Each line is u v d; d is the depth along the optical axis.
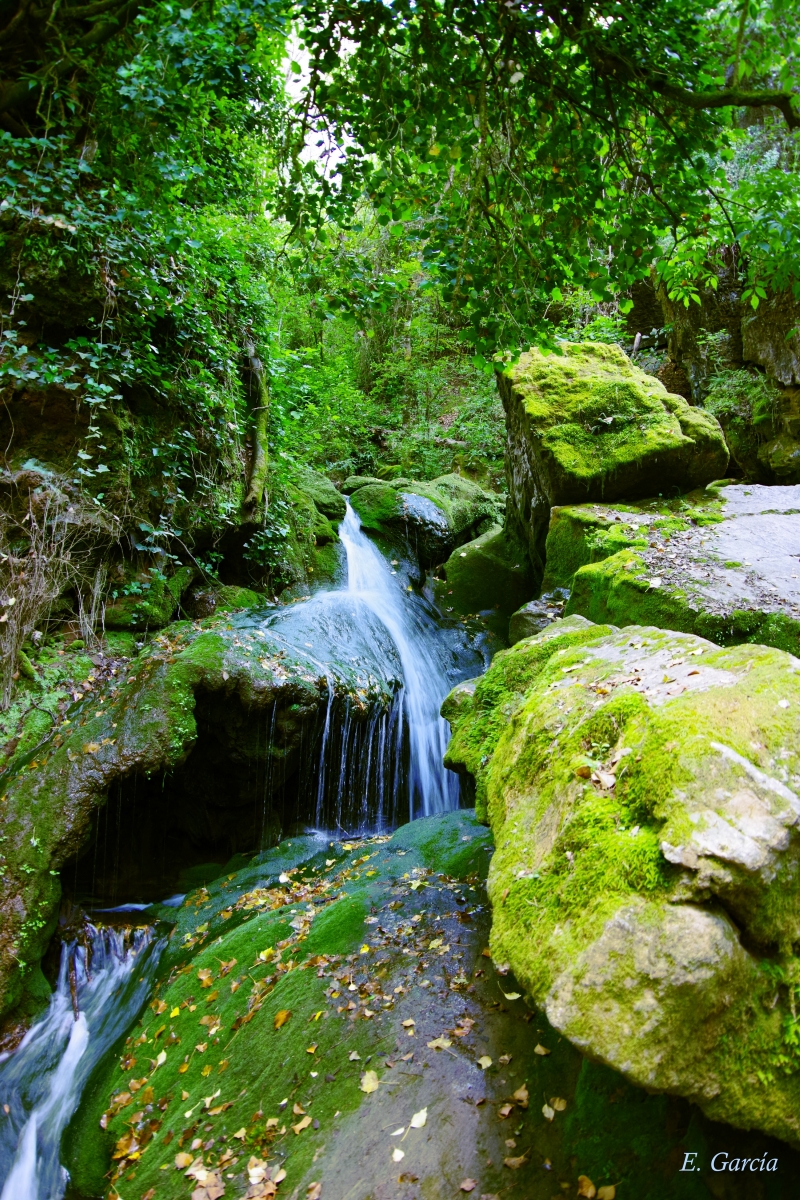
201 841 5.79
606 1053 1.66
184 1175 2.76
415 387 15.02
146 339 6.03
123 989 4.30
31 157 4.99
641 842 1.92
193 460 7.11
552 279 4.22
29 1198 3.17
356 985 3.36
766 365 9.82
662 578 5.14
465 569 9.80
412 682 7.54
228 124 7.53
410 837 4.91
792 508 6.60
